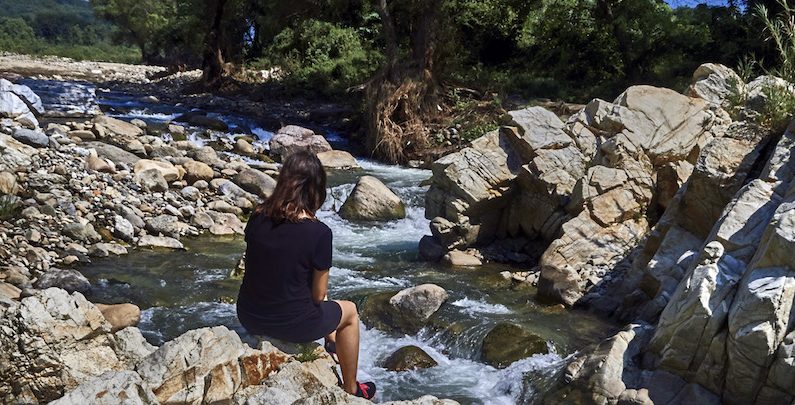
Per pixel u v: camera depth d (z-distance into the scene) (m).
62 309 4.19
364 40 28.81
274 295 3.98
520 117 10.10
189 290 8.01
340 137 19.41
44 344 4.07
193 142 15.52
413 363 6.49
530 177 9.69
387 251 10.32
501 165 10.02
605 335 7.02
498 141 10.21
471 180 9.85
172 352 3.95
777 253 5.07
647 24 20.83
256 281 4.01
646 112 9.56
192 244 10.08
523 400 5.89
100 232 9.59
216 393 3.91
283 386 3.99
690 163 9.44
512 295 8.26
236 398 3.85
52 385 4.06
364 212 12.02
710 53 20.67
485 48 24.41
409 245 10.71
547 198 9.59
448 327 7.09
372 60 26.19
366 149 18.08
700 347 5.23
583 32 22.81
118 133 13.73
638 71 21.17
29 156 10.59
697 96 10.05
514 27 24.09
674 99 9.67
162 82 31.77
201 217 10.92
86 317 4.27
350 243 10.74
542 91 20.59
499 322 7.22
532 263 9.66
